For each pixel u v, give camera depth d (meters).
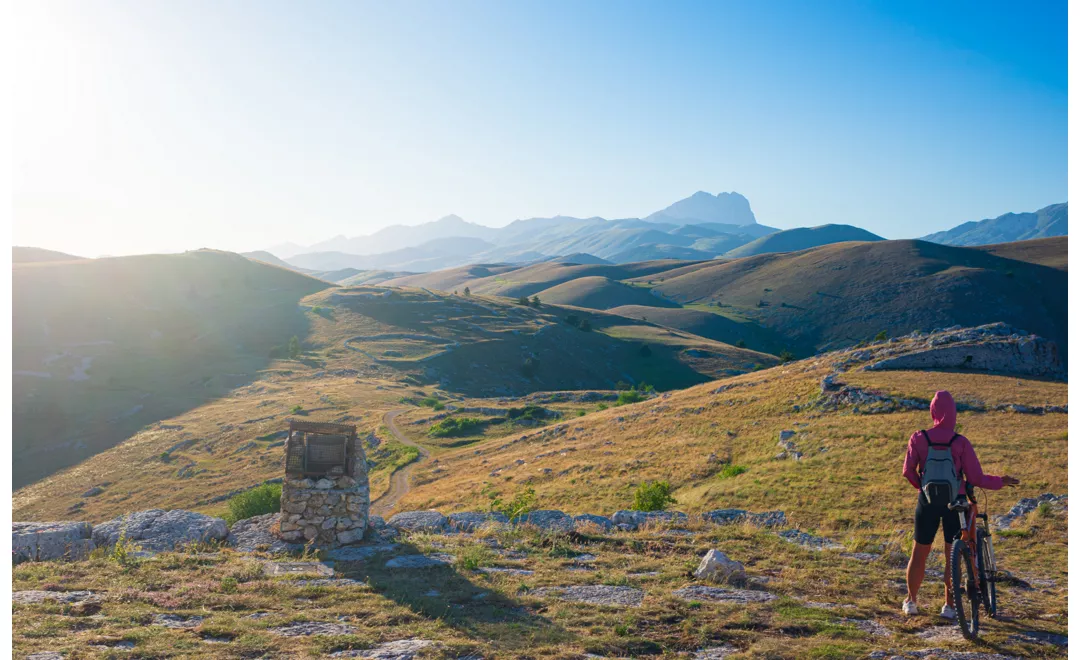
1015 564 10.75
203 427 85.69
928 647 5.69
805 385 50.19
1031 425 31.45
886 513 22.00
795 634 6.14
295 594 7.43
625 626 6.23
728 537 11.26
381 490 55.31
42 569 8.00
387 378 124.25
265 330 155.12
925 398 39.22
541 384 142.62
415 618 6.57
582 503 35.44
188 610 6.63
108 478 71.62
